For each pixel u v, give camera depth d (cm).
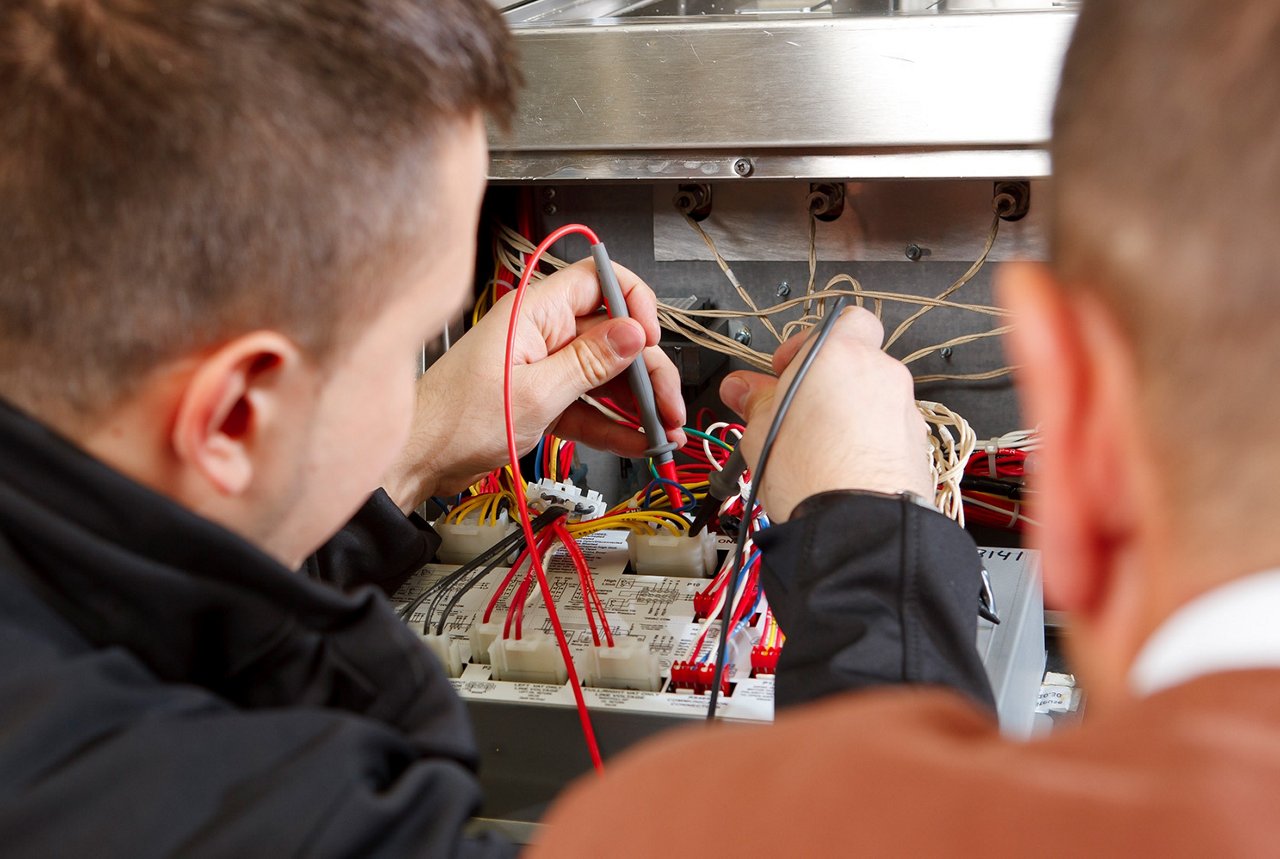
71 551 48
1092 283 29
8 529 48
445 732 54
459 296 57
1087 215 29
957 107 94
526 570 98
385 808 45
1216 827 24
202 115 45
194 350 48
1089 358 30
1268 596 26
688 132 100
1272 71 26
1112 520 31
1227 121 26
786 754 30
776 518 80
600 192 120
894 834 26
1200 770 24
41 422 48
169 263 46
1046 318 31
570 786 80
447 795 48
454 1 53
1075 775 26
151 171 45
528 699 84
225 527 51
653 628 89
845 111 97
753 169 102
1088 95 29
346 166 48
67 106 45
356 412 54
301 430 52
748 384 91
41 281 46
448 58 51
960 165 98
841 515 71
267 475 53
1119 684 31
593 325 103
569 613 92
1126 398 29
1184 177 27
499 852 50
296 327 49
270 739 46
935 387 119
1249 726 25
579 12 113
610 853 31
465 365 98
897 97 95
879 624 67
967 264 114
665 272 122
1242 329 26
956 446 111
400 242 51
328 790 44
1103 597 32
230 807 43
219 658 54
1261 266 26
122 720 45
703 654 86
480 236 121
